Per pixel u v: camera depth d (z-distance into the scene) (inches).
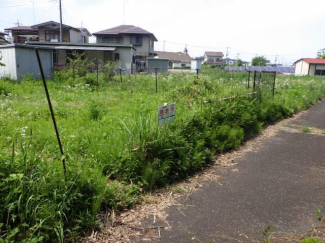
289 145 238.8
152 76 729.6
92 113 257.9
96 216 116.0
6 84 432.1
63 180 111.1
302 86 629.6
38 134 187.8
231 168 181.9
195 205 133.0
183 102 285.9
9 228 93.0
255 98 310.8
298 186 156.4
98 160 151.1
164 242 105.0
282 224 118.3
